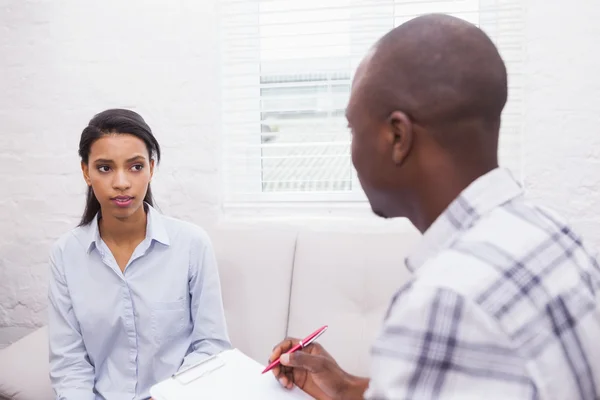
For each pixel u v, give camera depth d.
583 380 0.44
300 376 0.85
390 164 0.51
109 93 1.81
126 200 1.12
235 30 1.83
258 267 1.57
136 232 1.22
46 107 1.84
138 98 1.80
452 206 0.48
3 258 1.91
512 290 0.42
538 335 0.41
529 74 1.61
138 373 1.21
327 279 1.53
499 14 1.68
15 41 1.83
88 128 1.12
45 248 1.89
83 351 1.21
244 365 0.93
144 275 1.21
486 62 0.48
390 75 0.48
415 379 0.40
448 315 0.40
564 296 0.44
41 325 1.92
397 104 0.48
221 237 1.64
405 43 0.48
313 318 1.51
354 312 1.51
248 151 1.90
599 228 1.61
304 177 1.89
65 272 1.20
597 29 1.56
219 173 1.81
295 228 1.77
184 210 1.82
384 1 1.75
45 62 1.83
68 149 1.84
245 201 1.89
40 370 1.38
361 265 1.52
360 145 0.52
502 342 0.40
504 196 0.49
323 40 1.81
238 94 1.88
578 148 1.60
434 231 0.49
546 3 1.58
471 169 0.49
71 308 1.20
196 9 1.74
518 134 1.68
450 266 0.43
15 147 1.86
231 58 1.83
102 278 1.20
